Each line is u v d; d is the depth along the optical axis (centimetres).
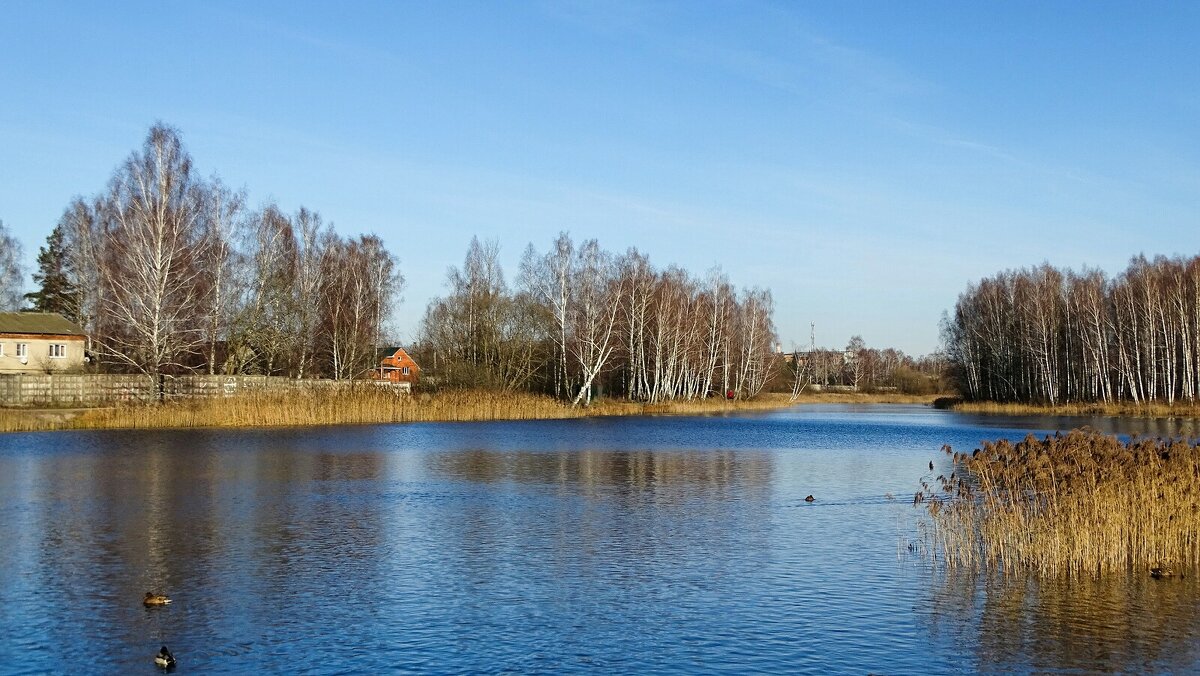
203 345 6812
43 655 1410
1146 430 5853
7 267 8844
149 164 5784
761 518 2556
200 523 2427
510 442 5012
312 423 6012
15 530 2314
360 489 3067
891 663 1391
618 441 5200
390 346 14088
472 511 2650
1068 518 1969
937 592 1769
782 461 4106
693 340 10194
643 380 10338
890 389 18425
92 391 6144
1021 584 1825
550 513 2627
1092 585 1819
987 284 11356
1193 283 8906
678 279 10525
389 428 5884
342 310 7969
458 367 8194
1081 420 7469
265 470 3538
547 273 8581
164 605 1664
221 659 1395
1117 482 1986
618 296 8500
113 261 6488
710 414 8956
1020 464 2069
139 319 6203
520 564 1989
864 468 3819
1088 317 9394
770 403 11875
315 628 1542
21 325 7631
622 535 2302
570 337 8656
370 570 1928
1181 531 1995
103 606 1659
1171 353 8806
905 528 2408
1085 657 1413
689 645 1467
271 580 1844
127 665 1370
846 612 1644
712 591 1777
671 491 3088
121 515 2528
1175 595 1738
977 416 8594
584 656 1416
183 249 5953
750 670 1362
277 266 7412
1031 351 9888
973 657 1414
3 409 5791
